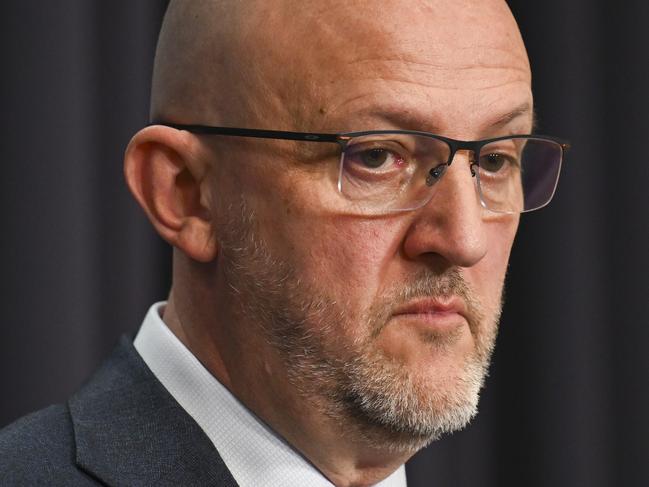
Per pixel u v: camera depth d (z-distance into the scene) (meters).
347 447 3.51
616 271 6.09
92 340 5.37
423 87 3.28
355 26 3.29
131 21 5.50
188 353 3.60
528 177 3.63
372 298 3.33
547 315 6.04
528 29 6.00
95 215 5.41
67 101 5.30
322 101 3.29
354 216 3.31
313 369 3.40
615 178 6.02
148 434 3.46
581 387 6.03
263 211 3.40
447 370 3.40
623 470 6.13
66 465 3.38
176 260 3.73
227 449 3.54
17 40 5.28
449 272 3.38
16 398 5.29
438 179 3.31
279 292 3.41
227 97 3.44
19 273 5.28
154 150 3.57
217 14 3.50
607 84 6.03
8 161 5.27
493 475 6.07
